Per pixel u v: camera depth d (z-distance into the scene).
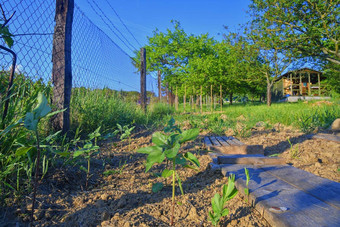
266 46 11.04
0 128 1.81
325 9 9.04
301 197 1.58
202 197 1.83
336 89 18.20
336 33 9.21
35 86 2.65
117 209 1.64
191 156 1.41
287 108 10.46
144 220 1.47
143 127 5.87
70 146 3.19
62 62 3.54
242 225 1.40
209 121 6.57
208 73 21.27
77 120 4.22
